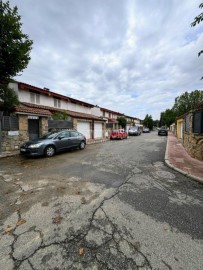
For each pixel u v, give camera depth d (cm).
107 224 284
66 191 421
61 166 676
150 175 566
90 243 239
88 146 1355
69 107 2005
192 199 385
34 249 227
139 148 1230
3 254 218
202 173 568
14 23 705
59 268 198
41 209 332
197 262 206
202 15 370
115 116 3850
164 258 212
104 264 204
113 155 931
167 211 329
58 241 243
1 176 543
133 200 375
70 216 307
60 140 938
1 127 904
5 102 862
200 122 781
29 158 836
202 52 414
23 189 434
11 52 708
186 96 3894
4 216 307
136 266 201
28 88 1435
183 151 1060
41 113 1111
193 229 272
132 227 276
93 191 422
